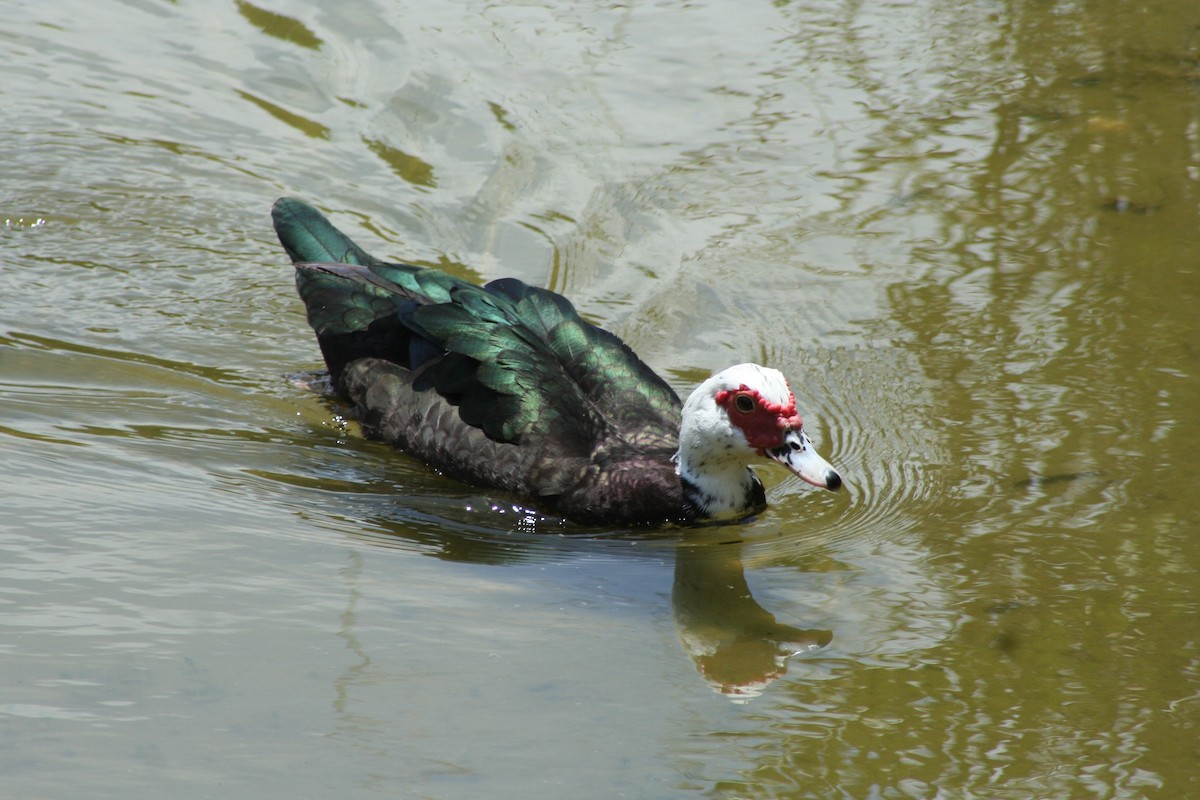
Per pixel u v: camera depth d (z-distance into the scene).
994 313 12.73
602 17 18.22
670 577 9.52
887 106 16.28
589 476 10.45
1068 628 8.64
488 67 16.91
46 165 14.66
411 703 7.73
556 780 7.14
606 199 14.61
